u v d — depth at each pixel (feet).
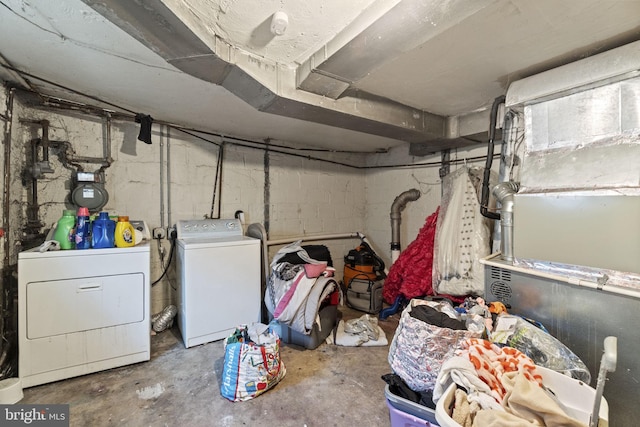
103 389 5.78
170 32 3.76
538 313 5.09
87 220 6.57
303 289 7.47
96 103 7.20
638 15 3.95
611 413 4.24
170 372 6.40
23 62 5.18
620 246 4.38
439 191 10.34
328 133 9.86
